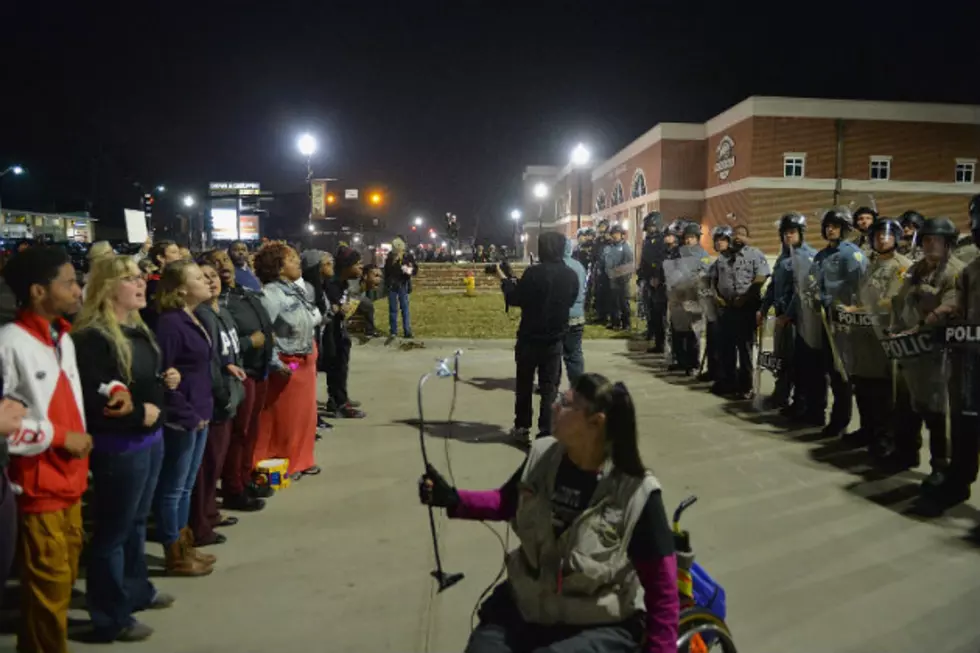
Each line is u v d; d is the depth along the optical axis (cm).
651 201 3931
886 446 696
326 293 825
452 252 3772
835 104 3228
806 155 3247
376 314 1841
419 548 498
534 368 725
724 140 3519
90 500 574
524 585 273
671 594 257
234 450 555
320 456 701
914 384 609
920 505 563
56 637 338
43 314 320
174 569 455
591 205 5659
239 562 476
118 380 354
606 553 260
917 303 600
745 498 597
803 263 801
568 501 268
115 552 372
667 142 3766
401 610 416
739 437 773
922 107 3247
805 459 699
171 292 434
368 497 594
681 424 823
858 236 867
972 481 562
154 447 376
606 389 263
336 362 842
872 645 385
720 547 504
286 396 623
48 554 329
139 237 1438
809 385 816
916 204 3281
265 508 570
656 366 1185
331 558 483
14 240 1955
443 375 313
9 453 303
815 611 420
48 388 317
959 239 656
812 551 498
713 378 1032
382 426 810
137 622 386
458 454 708
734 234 948
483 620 282
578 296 809
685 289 1089
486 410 888
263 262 621
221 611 414
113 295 360
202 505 497
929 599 434
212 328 465
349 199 1983
